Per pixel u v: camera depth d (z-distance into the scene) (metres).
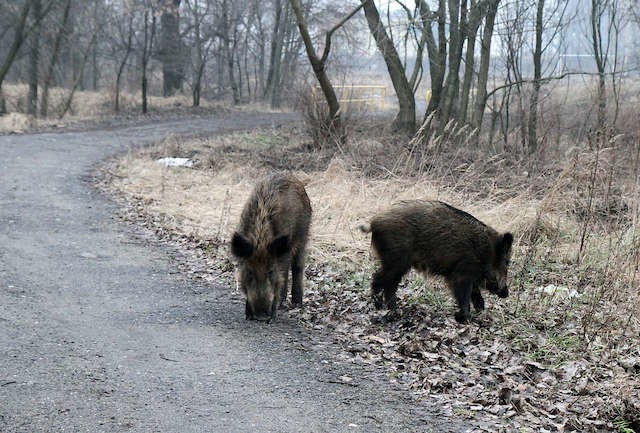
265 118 35.47
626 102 22.55
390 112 32.50
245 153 20.30
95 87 46.78
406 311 8.24
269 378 6.16
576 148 13.45
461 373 6.39
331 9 36.12
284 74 46.09
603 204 12.02
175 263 10.22
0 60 44.25
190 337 7.12
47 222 12.23
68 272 9.38
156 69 50.03
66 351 6.51
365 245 10.74
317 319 7.93
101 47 45.88
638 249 9.55
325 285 9.29
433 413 5.61
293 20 44.69
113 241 11.27
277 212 7.67
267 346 6.97
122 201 14.30
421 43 24.91
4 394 5.49
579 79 30.00
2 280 8.75
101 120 32.03
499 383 6.18
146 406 5.45
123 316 7.70
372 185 13.66
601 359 6.80
